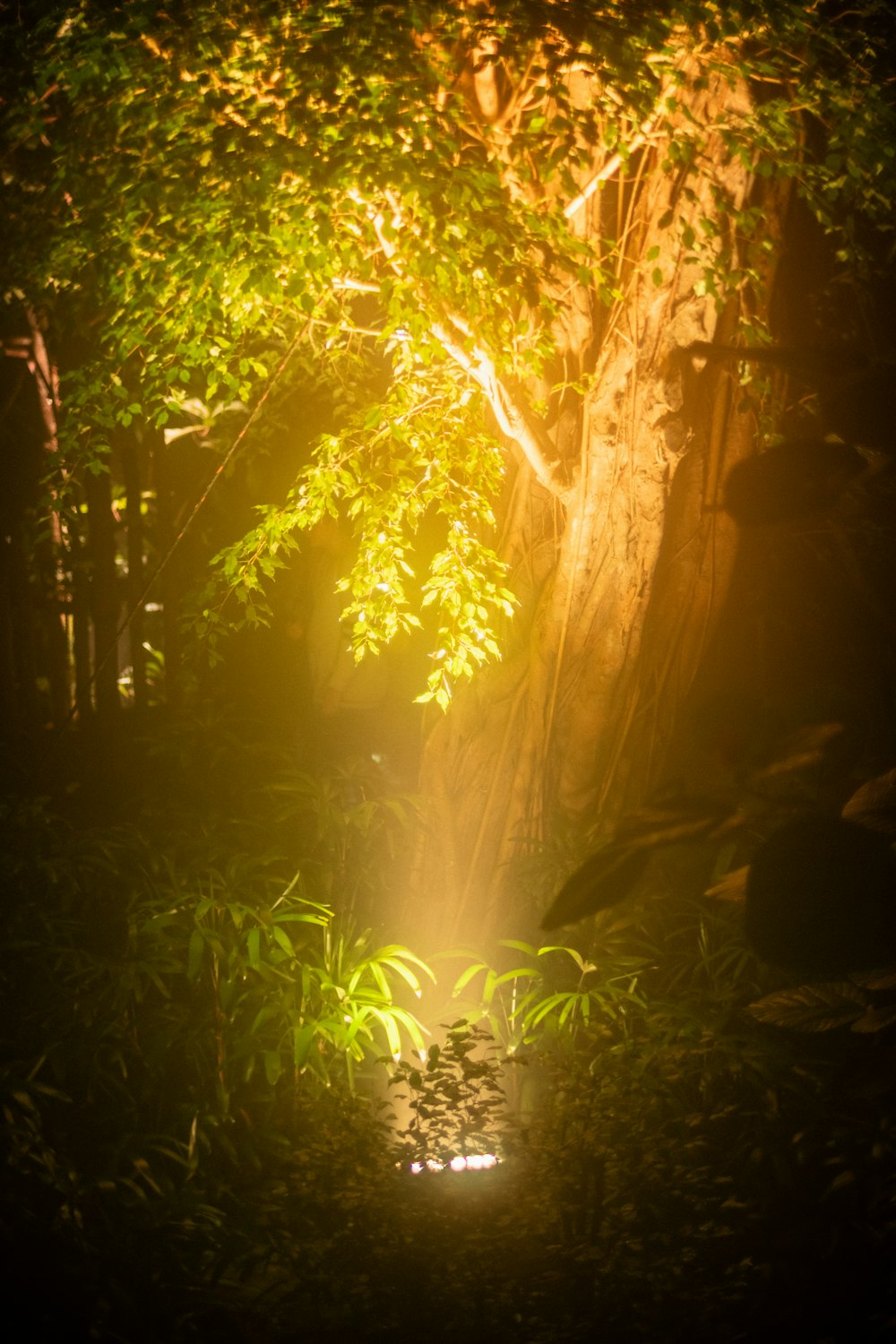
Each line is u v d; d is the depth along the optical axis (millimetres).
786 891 803
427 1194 3598
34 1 4020
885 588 2490
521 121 4375
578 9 3713
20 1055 3695
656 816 924
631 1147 3559
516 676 5234
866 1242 3027
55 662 7934
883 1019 1995
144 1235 3195
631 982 4484
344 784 5793
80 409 4578
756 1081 3602
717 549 5277
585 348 5039
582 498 4969
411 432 4555
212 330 4492
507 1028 4652
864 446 863
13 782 6484
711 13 3826
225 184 3635
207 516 8422
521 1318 3088
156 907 4359
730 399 5285
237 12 3711
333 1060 4211
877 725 1082
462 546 4508
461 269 3869
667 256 4738
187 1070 4008
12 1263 2855
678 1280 3111
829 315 5582
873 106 4125
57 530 7195
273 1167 3760
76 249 4215
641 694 5352
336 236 3881
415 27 3646
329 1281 3207
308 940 4641
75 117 3896
